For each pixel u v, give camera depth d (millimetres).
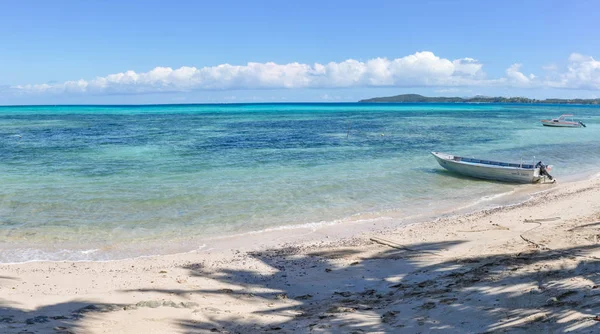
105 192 20562
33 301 8586
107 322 7594
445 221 16562
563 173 28297
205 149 37094
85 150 35844
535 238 12852
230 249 13727
